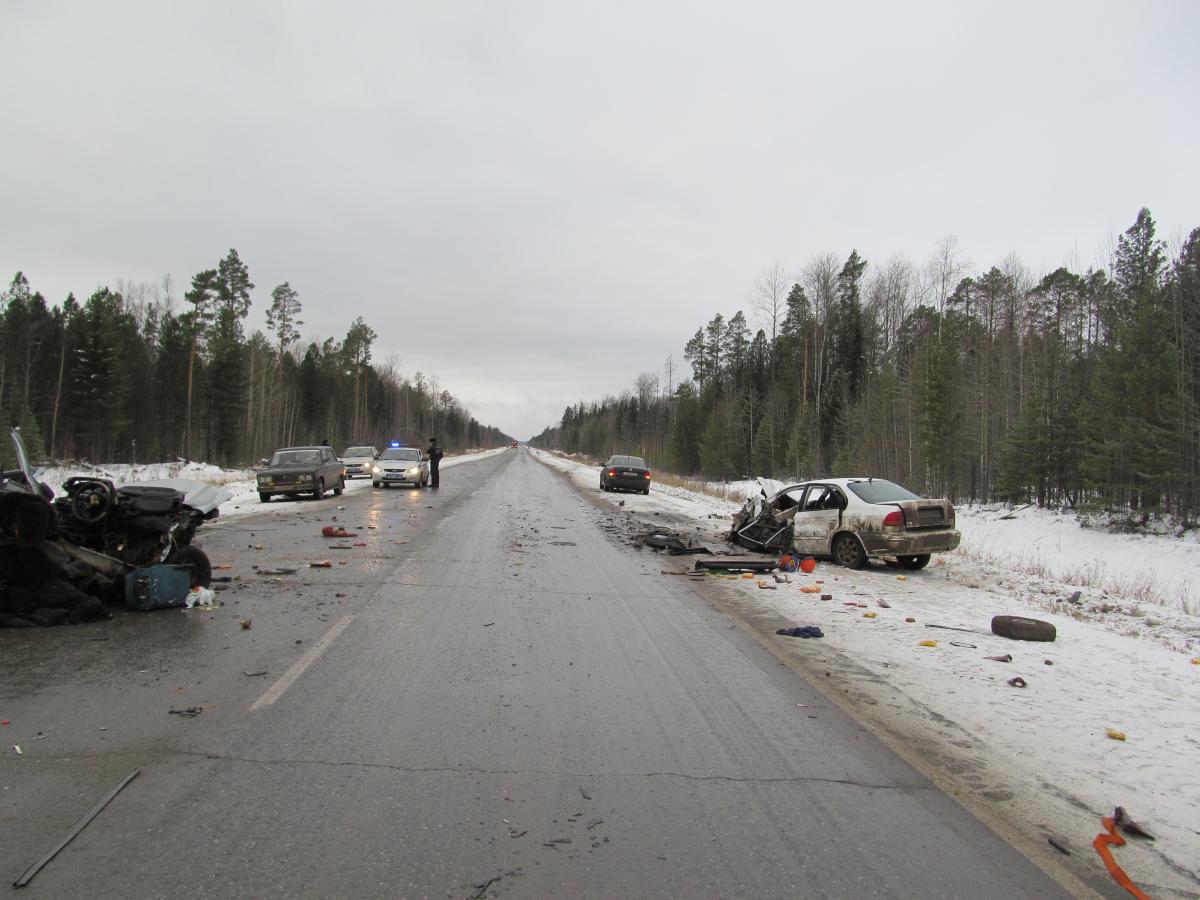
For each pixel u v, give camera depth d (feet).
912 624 26.25
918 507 38.04
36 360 182.70
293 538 43.24
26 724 14.29
